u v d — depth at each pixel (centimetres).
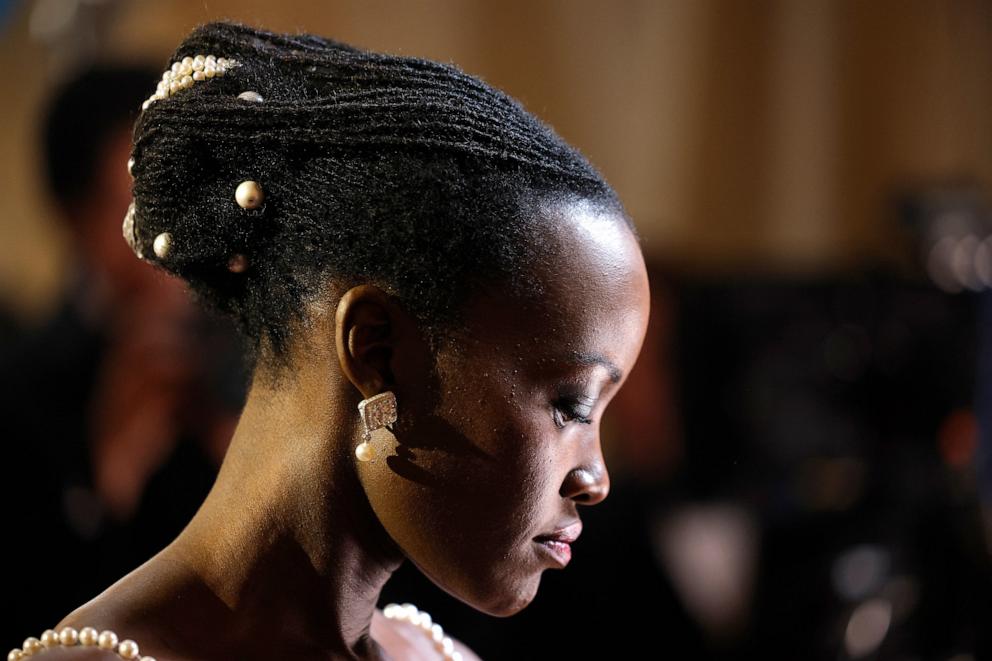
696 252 739
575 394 240
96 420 454
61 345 461
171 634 240
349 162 235
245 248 241
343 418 241
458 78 244
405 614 315
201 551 248
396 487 239
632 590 537
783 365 715
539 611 526
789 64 745
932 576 528
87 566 447
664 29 715
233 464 251
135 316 460
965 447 551
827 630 541
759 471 683
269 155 238
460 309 233
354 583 252
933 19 769
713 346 728
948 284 565
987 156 782
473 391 235
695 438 716
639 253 247
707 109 731
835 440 634
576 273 235
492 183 233
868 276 708
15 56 632
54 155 472
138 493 454
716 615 635
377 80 242
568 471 247
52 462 445
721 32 730
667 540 588
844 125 759
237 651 244
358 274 235
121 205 466
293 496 244
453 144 232
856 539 557
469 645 495
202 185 242
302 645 249
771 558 582
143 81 478
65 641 232
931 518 539
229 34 254
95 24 593
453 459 237
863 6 757
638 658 535
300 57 248
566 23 691
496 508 240
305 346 241
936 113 773
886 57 763
